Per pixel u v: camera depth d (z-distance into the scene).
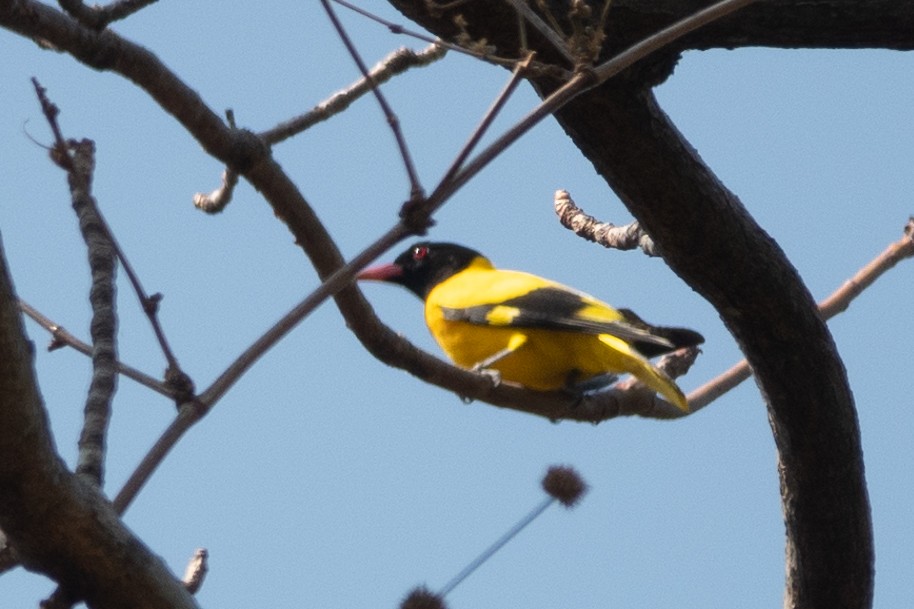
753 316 11.15
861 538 12.07
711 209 10.62
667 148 10.36
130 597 6.40
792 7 9.91
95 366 7.16
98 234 8.21
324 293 6.22
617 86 10.00
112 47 8.48
